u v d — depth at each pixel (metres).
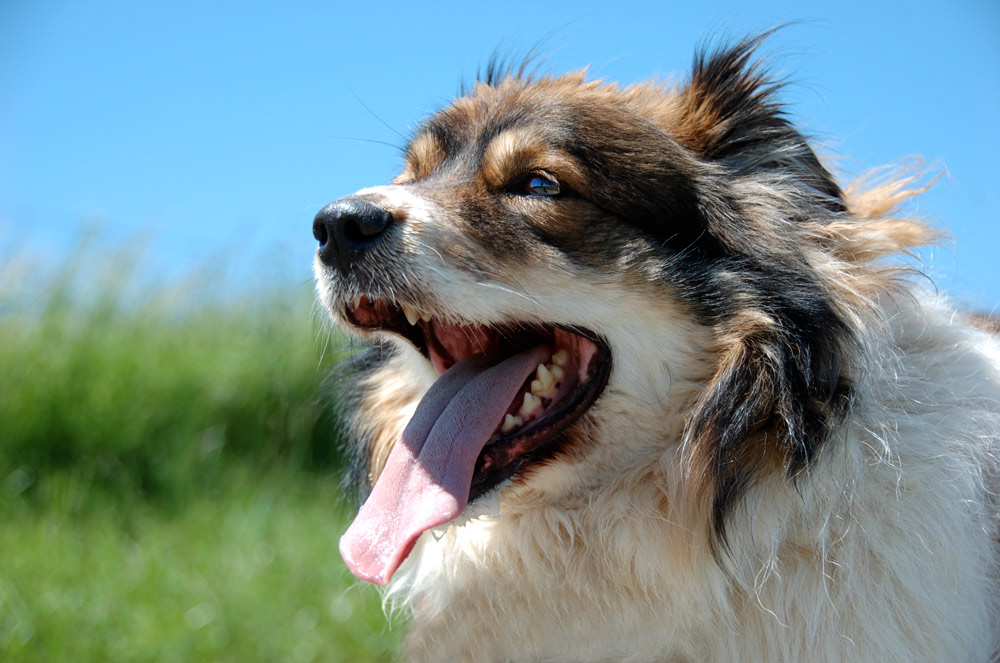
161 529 1.23
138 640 1.01
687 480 0.82
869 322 0.84
